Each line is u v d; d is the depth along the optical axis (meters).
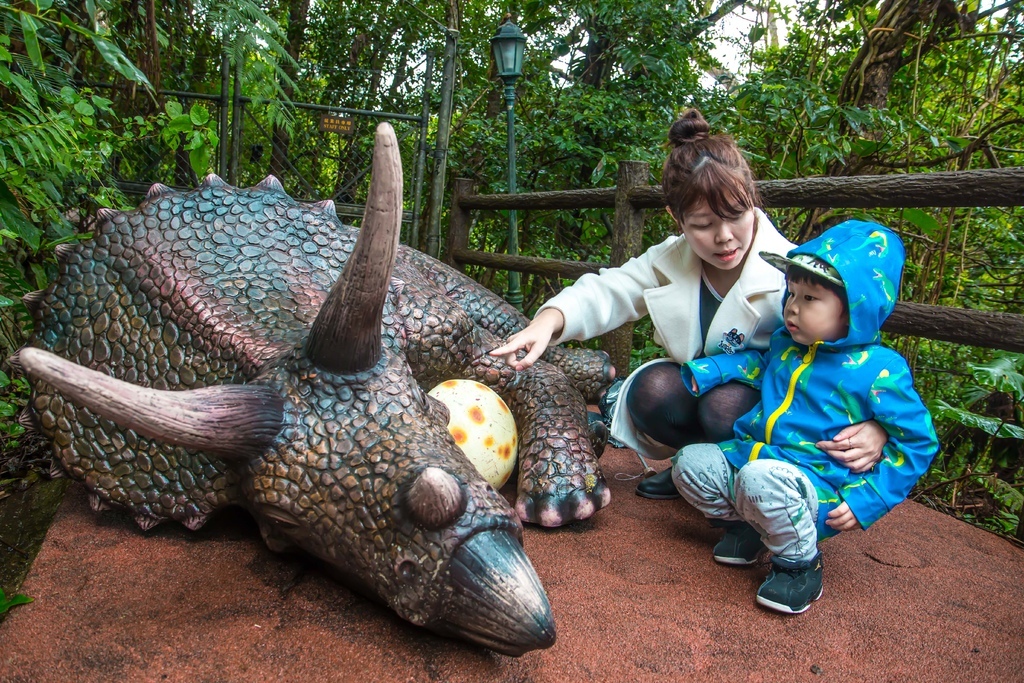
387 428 1.62
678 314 2.34
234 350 1.83
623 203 3.55
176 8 4.80
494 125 5.88
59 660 1.49
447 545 1.44
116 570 1.82
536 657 1.57
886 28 4.48
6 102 2.96
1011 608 1.90
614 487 2.62
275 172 6.07
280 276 2.10
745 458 1.98
